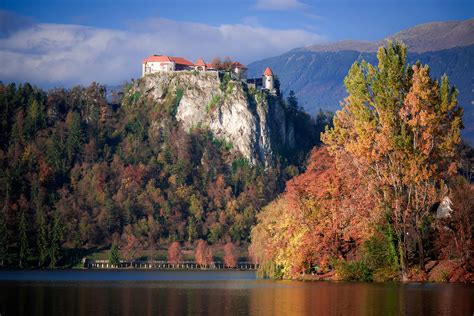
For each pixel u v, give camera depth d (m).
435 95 127.94
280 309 94.25
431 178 131.38
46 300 112.56
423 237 134.25
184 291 131.00
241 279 199.38
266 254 150.00
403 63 131.88
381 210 130.50
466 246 127.19
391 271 130.38
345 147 133.25
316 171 149.25
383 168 130.75
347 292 111.44
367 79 133.00
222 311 93.38
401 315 86.06
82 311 95.38
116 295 122.12
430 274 128.38
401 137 127.12
